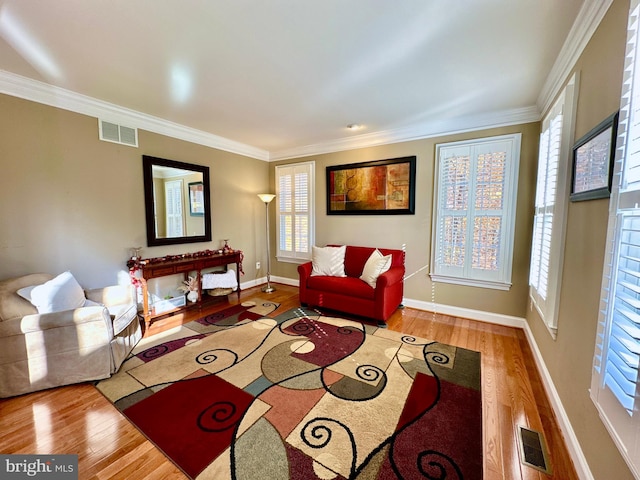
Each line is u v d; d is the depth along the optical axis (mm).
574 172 1656
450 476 1294
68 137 2615
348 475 1294
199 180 3820
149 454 1414
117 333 2223
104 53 1922
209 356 2408
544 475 1319
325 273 3713
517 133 2934
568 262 1704
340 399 1838
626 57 1044
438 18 1576
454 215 3318
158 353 2465
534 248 2645
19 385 1872
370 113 3055
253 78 2277
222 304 3840
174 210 3547
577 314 1502
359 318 3312
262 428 1584
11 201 2320
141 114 3092
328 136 3943
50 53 1921
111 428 1593
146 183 3225
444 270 3424
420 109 2938
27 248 2414
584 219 1492
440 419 1661
